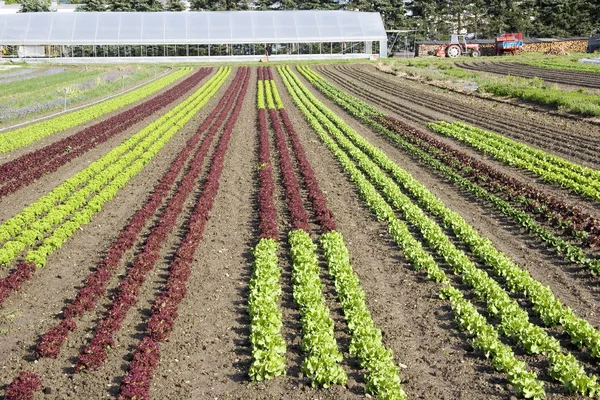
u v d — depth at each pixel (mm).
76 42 93750
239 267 17641
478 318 14016
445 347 13398
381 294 15953
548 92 47562
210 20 97562
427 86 61656
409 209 21906
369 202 23422
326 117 42844
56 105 46062
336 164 29969
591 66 73812
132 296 15328
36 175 26828
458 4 129000
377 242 19734
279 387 11914
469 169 27500
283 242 19562
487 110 45312
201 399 11555
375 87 61219
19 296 15828
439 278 16547
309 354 12719
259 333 13320
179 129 38469
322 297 15469
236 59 95750
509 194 24000
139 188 25703
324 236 19531
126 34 94625
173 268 16938
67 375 12391
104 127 37719
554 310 14250
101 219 21828
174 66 86312
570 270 17531
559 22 123312
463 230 19672
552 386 11953
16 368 12633
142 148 32062
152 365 12469
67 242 19594
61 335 13547
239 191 25328
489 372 12453
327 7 129625
